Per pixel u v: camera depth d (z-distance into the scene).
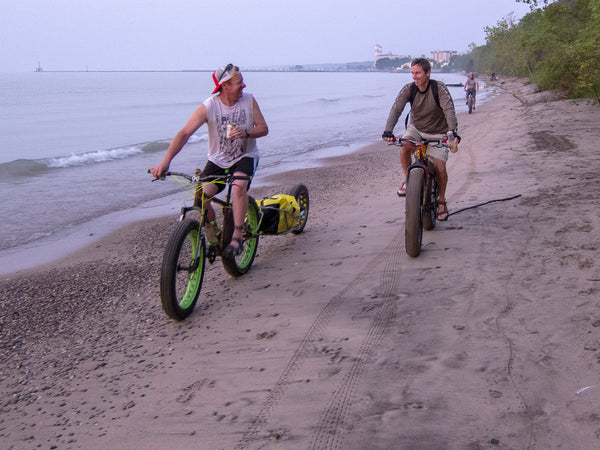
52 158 15.96
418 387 2.95
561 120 15.02
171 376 3.53
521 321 3.55
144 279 5.83
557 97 21.34
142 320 4.62
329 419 2.77
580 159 9.21
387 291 4.40
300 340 3.76
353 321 3.95
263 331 4.01
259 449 2.61
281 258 5.84
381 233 6.26
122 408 3.20
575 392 2.72
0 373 3.87
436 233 5.79
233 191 4.68
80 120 35.66
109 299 5.27
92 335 4.41
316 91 82.31
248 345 3.81
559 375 2.88
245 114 4.62
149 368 3.69
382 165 13.48
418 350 3.37
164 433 2.87
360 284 4.66
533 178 8.09
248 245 5.57
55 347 4.25
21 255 7.13
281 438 2.67
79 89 109.75
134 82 178.62
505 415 2.61
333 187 10.59
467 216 6.33
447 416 2.66
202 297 4.94
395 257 5.23
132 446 2.80
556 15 22.17
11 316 4.98
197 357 3.74
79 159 16.14
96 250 7.23
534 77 33.97
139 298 5.22
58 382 3.66
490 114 23.09
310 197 9.66
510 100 31.41
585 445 2.34
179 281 4.59
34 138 24.75
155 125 31.64
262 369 3.42
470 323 3.64
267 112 37.78
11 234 8.21
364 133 23.25
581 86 17.81
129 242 7.55
